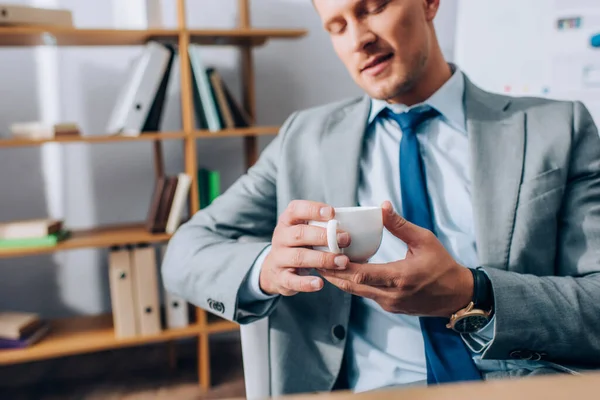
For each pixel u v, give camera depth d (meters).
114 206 2.28
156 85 1.89
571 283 0.79
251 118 2.23
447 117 1.01
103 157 2.25
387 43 0.90
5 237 1.81
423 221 0.93
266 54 2.37
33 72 2.14
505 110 0.98
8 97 2.13
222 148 2.37
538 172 0.89
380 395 0.29
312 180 1.02
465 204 0.96
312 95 2.44
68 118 2.20
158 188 1.95
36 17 1.75
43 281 2.25
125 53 2.21
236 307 0.88
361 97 1.15
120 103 2.00
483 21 2.03
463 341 0.86
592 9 1.92
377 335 0.93
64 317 2.28
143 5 1.88
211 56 2.30
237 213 1.06
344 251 0.70
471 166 0.93
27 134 1.80
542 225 0.87
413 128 1.01
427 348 0.85
